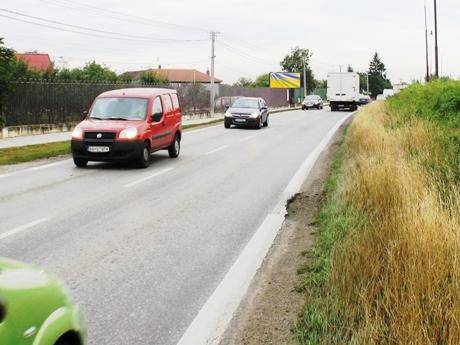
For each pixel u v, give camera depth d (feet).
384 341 12.05
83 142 44.19
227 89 163.84
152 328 14.79
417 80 99.25
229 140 70.64
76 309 9.11
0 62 60.03
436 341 11.90
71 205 30.07
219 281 18.42
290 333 14.26
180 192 34.17
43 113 74.69
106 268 19.57
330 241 21.26
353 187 27.66
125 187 35.94
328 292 15.51
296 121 116.06
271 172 42.50
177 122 53.26
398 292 13.99
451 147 36.68
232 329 14.73
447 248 15.72
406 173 26.02
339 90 175.11
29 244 22.36
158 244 22.66
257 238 23.62
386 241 17.81
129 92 50.01
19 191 34.22
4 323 6.91
